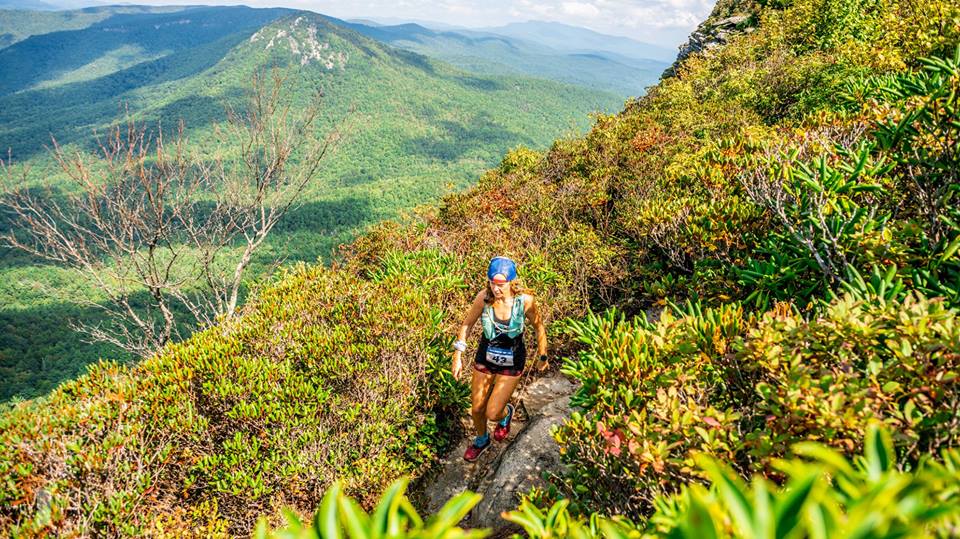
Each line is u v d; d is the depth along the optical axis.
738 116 10.46
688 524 0.72
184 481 3.76
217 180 11.14
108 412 3.67
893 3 10.20
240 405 3.96
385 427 4.19
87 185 9.72
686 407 2.24
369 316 4.93
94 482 3.31
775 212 3.78
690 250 4.72
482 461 4.50
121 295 11.03
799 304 3.36
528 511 1.82
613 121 13.20
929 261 2.69
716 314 2.90
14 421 3.46
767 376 2.29
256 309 5.77
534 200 9.43
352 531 0.93
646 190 7.86
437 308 5.52
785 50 14.71
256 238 11.84
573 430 2.80
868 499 0.77
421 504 4.26
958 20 6.28
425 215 11.45
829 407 1.77
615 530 1.03
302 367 4.73
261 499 3.90
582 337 3.50
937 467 1.13
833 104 7.97
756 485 0.77
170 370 4.29
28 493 3.08
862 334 2.04
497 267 3.72
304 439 3.96
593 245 6.67
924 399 1.76
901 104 3.88
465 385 5.05
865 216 3.14
